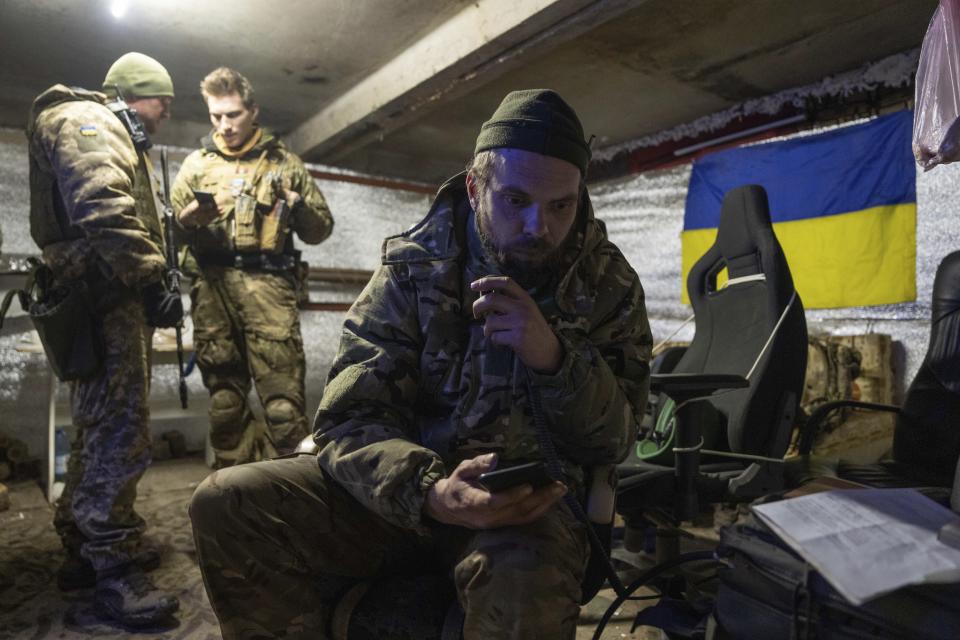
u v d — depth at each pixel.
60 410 3.28
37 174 1.69
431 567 1.05
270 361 2.54
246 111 2.52
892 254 2.94
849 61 3.03
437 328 0.92
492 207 0.84
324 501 0.95
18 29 2.80
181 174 2.57
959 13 1.05
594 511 0.93
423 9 2.72
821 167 3.18
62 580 1.77
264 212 2.57
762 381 1.48
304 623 0.93
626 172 4.28
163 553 2.03
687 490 1.36
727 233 1.76
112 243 1.57
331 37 2.96
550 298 0.90
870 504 0.76
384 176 4.86
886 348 2.82
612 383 0.88
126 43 2.97
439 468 0.82
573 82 3.25
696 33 2.74
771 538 0.79
